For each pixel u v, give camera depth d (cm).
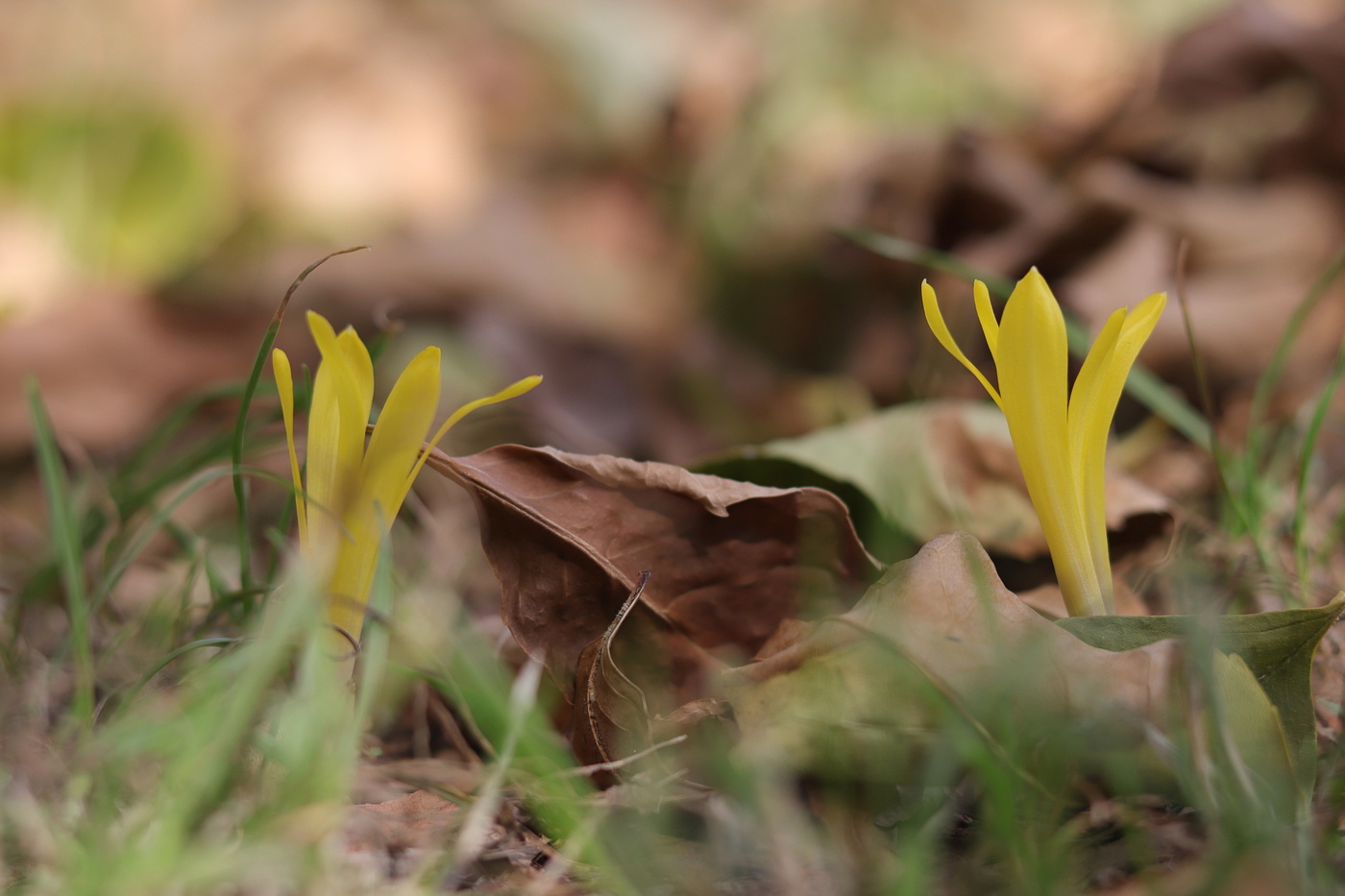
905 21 214
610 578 77
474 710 78
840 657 75
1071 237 130
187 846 73
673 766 76
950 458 87
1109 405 75
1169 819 74
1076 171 139
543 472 77
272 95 207
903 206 144
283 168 198
